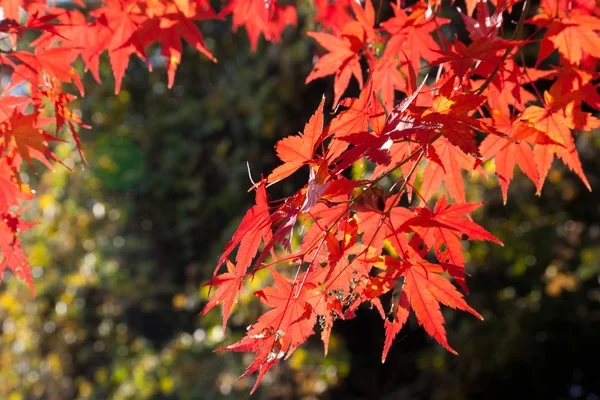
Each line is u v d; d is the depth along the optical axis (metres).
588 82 1.57
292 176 7.30
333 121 1.24
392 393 7.73
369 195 1.33
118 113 9.35
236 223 7.66
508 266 6.95
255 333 1.27
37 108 1.79
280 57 7.44
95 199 9.03
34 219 8.68
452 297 1.30
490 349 6.96
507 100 1.73
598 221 7.46
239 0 2.38
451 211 1.31
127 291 8.35
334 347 6.24
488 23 1.61
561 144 1.59
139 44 2.00
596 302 7.61
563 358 7.69
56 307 8.02
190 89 9.58
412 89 1.37
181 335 7.28
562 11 1.60
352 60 1.88
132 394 6.89
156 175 8.99
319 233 1.30
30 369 8.01
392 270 1.32
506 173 1.63
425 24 1.83
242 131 8.52
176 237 9.12
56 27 1.90
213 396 6.36
